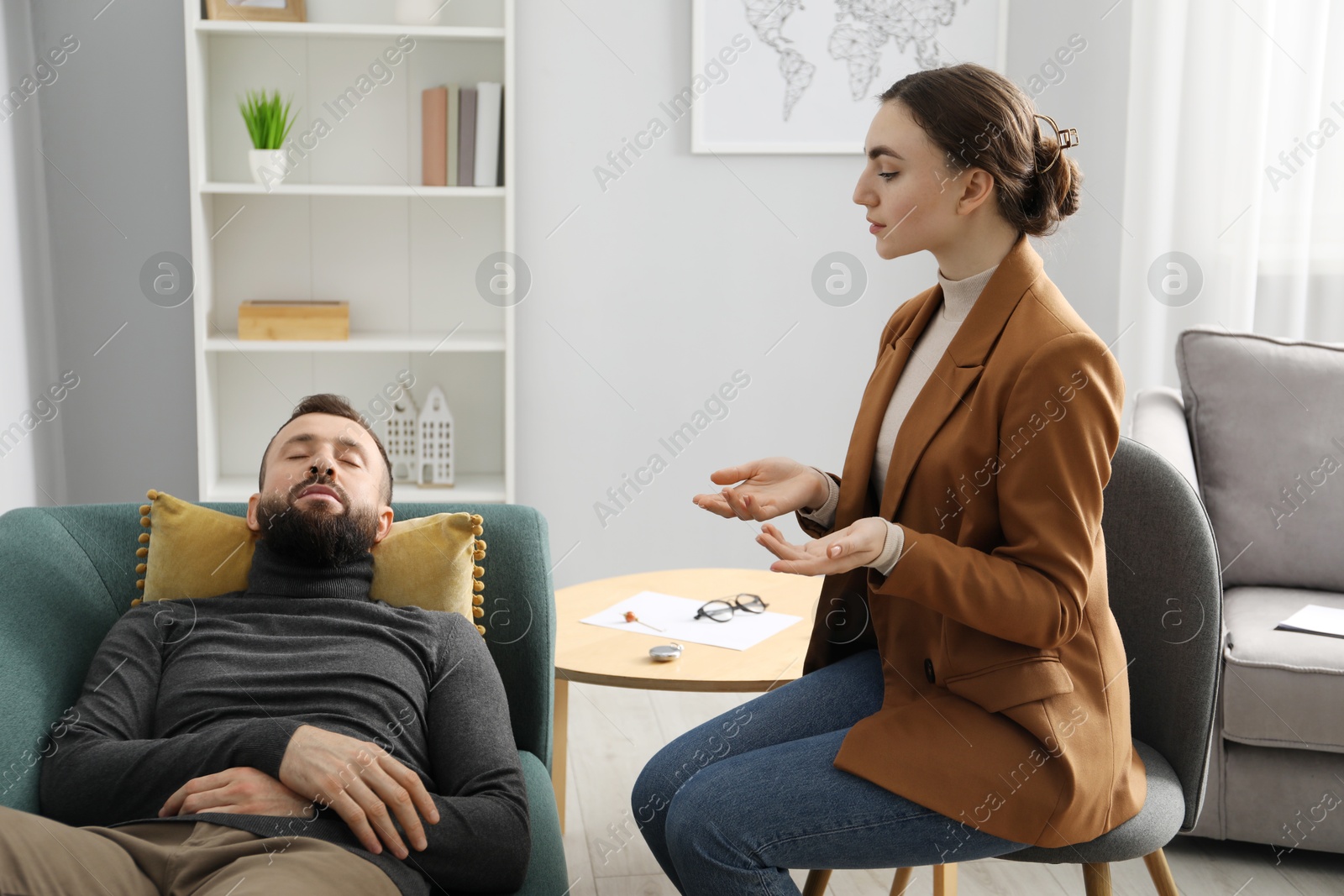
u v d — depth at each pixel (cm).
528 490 321
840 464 329
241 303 298
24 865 112
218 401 303
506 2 278
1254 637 195
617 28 304
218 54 289
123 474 303
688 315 318
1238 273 264
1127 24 295
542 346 314
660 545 328
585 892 193
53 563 152
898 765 123
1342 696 185
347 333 287
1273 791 194
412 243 305
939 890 163
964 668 126
